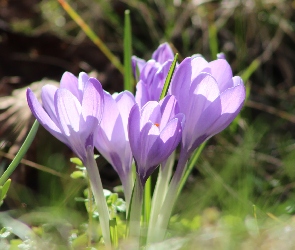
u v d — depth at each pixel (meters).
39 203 1.00
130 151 0.88
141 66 0.93
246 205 0.95
